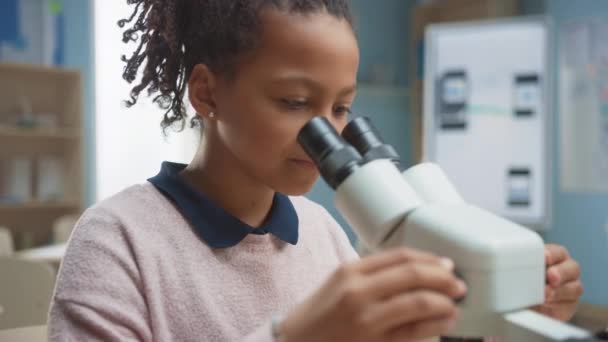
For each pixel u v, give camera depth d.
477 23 3.66
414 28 4.78
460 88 3.71
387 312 0.42
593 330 0.49
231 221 0.78
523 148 3.58
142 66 0.91
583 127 3.88
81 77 4.04
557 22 4.04
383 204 0.52
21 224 4.13
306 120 0.64
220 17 0.68
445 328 0.43
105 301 0.68
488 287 0.47
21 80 4.10
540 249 0.49
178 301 0.73
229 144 0.69
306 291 0.85
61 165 4.18
